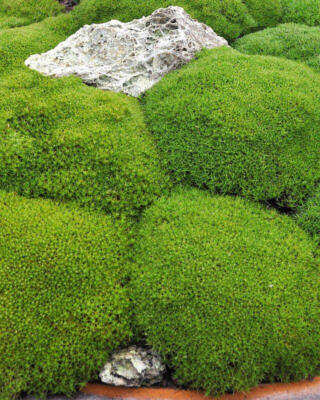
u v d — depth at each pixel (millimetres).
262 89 271
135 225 231
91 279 197
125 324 194
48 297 188
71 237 208
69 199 234
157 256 204
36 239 202
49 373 177
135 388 185
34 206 223
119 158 242
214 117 253
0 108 257
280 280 196
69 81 292
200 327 183
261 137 247
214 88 274
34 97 271
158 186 243
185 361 183
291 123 254
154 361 187
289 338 184
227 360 180
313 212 232
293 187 242
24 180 234
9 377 175
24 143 240
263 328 183
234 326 183
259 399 181
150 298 193
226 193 248
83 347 183
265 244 209
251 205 238
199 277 193
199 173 248
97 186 234
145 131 270
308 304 193
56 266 195
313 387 185
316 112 265
